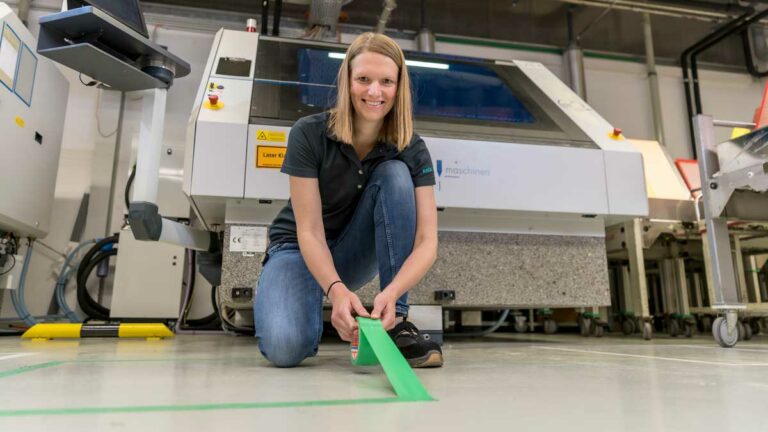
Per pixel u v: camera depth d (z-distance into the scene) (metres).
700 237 2.37
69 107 3.14
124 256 2.61
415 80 2.04
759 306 2.14
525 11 3.90
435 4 3.83
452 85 2.08
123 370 0.87
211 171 1.50
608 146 1.86
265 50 1.98
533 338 2.29
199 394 0.61
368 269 1.12
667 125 4.09
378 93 0.91
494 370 0.89
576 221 1.85
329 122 0.99
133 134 3.14
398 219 0.96
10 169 2.25
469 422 0.45
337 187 1.02
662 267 2.92
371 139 1.02
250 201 1.59
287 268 0.97
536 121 1.96
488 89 2.11
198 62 3.40
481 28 3.90
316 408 0.52
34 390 0.64
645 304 2.13
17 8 3.26
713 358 1.13
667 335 2.66
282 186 1.54
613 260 2.78
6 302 2.71
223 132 1.53
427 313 1.67
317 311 0.97
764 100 1.59
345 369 0.91
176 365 0.96
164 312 2.61
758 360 1.08
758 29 4.31
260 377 0.79
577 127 1.96
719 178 1.48
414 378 0.63
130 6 1.29
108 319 2.72
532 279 1.77
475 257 1.74
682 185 2.83
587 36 4.03
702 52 4.26
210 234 1.83
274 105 1.68
